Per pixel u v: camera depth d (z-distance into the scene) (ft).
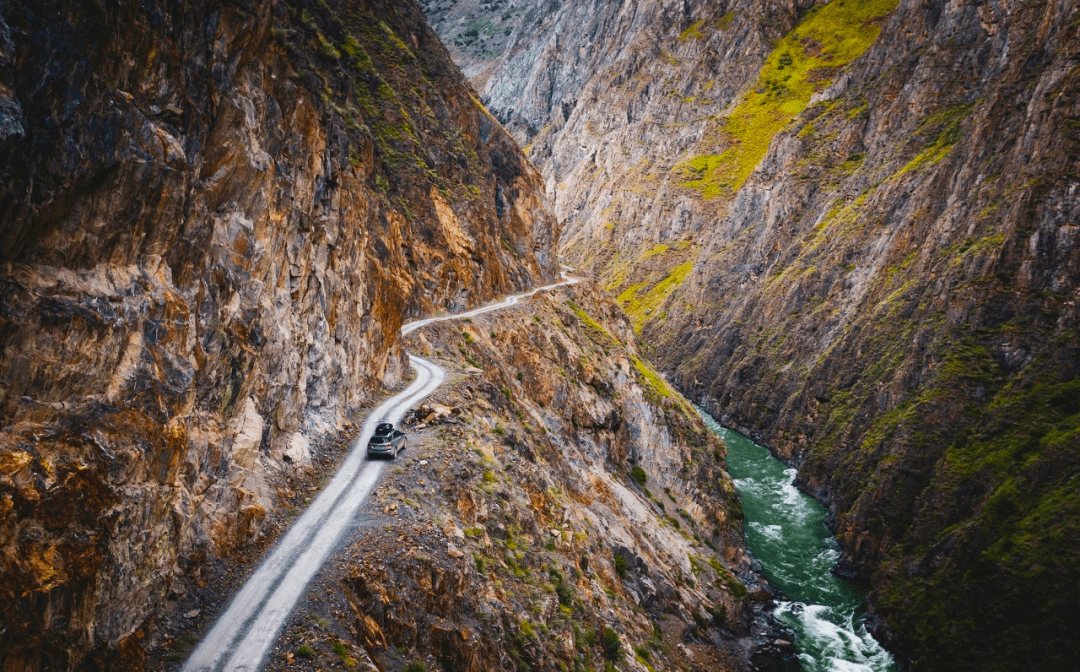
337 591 59.72
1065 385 187.11
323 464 85.51
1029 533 157.07
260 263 75.15
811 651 152.15
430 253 194.49
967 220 253.44
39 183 42.68
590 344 236.63
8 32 40.29
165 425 52.90
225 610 55.36
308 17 149.38
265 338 75.36
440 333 167.43
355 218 119.14
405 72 228.43
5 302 41.24
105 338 47.98
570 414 188.24
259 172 73.92
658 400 233.76
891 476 202.18
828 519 223.30
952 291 234.38
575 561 107.45
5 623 37.58
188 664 48.88
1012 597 148.77
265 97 79.92
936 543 175.52
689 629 138.31
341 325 104.83
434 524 75.92
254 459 70.54
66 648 41.39
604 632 98.22
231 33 70.03
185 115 59.57
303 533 68.39
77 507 43.21
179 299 57.21
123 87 51.90
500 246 249.34
